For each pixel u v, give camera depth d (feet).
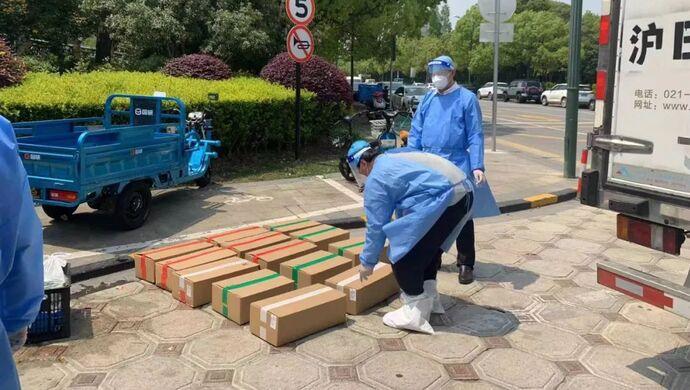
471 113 15.71
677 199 10.96
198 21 48.47
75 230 21.22
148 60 48.32
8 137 5.28
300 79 35.65
